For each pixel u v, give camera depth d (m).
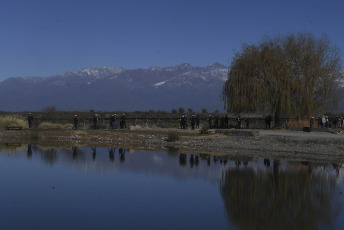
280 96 46.81
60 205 16.55
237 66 49.38
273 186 20.38
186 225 14.02
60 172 24.30
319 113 50.41
